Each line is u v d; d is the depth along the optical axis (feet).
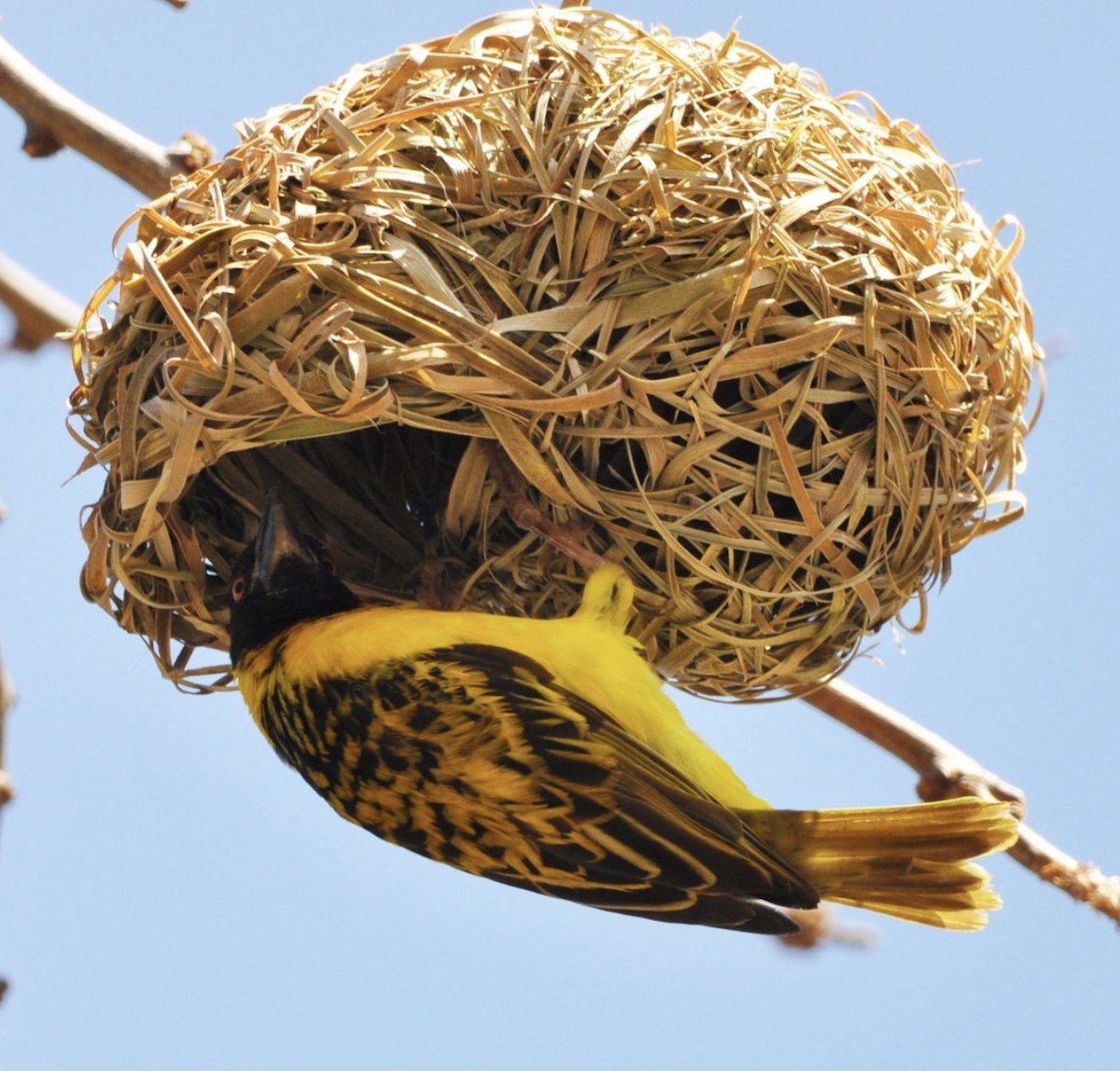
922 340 27.68
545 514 29.17
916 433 28.32
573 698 28.12
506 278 26.94
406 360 26.21
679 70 28.30
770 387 27.43
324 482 32.17
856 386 27.89
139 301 28.35
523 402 26.37
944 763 33.45
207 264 27.55
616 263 26.86
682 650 30.19
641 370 26.94
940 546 29.22
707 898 27.61
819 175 28.09
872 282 27.45
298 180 27.66
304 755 29.60
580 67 28.04
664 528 27.78
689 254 26.89
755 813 28.48
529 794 27.81
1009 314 29.55
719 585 29.09
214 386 26.94
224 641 32.04
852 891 28.35
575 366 26.58
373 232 27.07
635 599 29.63
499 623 28.91
